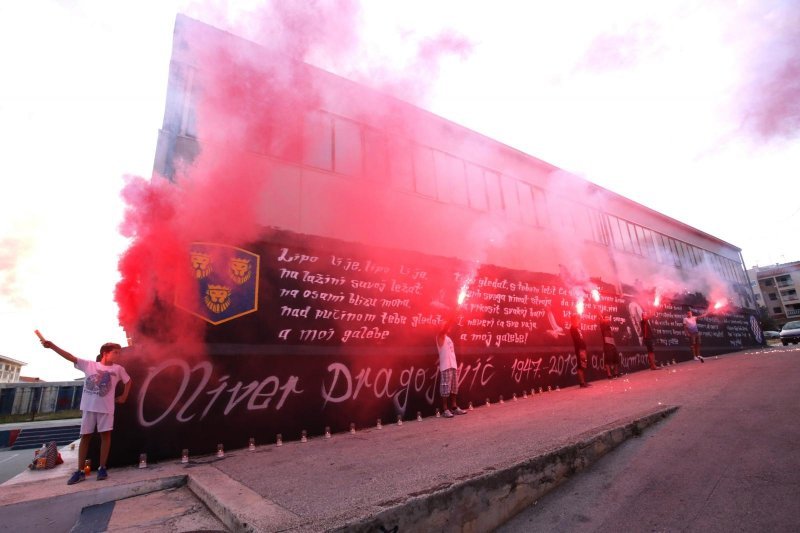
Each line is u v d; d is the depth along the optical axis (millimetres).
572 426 4555
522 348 9492
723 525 2594
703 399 5359
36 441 17000
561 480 3467
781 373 6750
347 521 2260
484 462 3354
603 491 3270
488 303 9117
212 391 5422
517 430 4758
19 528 3240
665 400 5625
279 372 5977
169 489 3961
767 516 2588
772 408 4457
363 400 6617
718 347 17547
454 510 2717
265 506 2777
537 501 3232
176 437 5066
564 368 10320
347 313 6863
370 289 7230
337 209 7203
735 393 5488
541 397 8523
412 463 3674
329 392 6324
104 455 4344
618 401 6137
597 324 11930
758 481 2996
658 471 3432
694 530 2602
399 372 7160
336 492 2967
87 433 4289
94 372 4488
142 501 3607
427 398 7352
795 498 2699
